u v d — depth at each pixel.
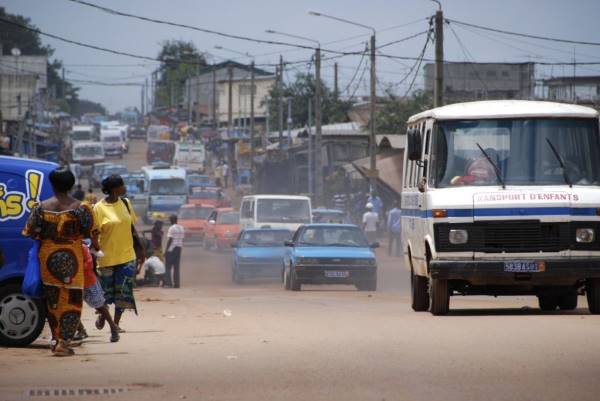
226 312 43.34
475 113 40.78
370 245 70.75
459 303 54.09
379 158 143.88
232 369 25.14
